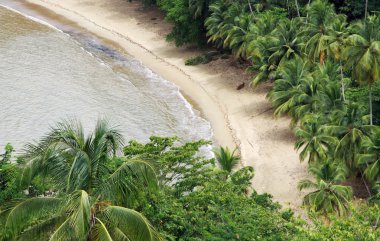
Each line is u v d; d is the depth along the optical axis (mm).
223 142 52500
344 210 35719
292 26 56688
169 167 29938
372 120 47531
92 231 19328
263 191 43812
